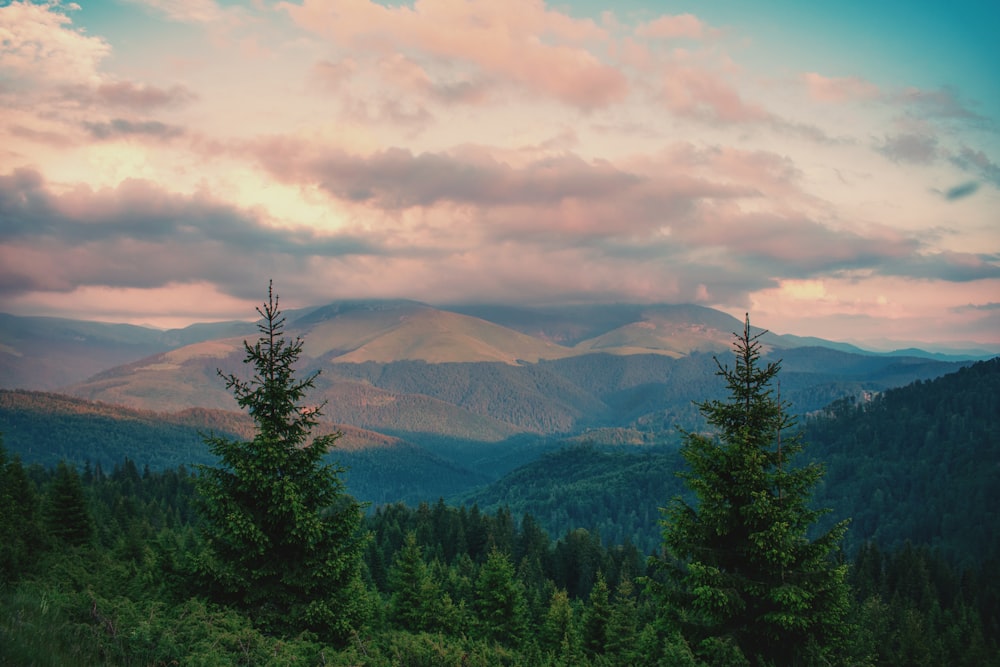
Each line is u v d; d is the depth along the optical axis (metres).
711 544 18.11
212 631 14.52
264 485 17.41
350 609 17.73
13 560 20.14
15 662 10.43
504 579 45.50
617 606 41.06
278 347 18.70
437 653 17.45
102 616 14.01
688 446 18.58
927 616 77.38
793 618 15.91
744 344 18.59
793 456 17.89
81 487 50.25
